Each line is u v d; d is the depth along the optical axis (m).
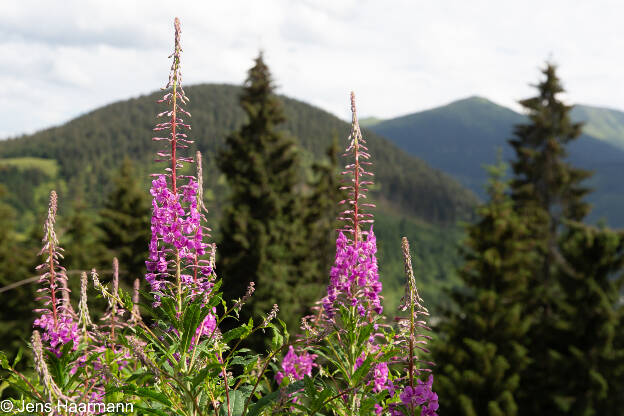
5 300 26.52
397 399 3.26
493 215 20.59
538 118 27.73
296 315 23.92
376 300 3.81
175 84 3.23
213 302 2.87
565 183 26.88
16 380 2.91
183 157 3.32
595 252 20.48
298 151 30.56
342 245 3.90
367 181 3.96
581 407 19.08
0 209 32.59
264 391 3.83
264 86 30.48
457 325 19.53
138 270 27.06
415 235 164.75
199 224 3.37
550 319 21.20
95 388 3.17
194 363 3.08
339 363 3.55
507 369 18.73
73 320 3.54
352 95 4.00
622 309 20.39
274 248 25.83
